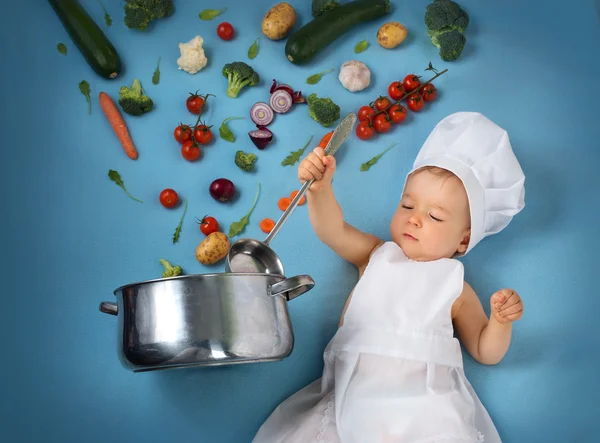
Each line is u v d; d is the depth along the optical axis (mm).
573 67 2080
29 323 1660
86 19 1842
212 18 1974
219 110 1895
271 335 1362
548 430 1758
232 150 1864
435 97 1989
